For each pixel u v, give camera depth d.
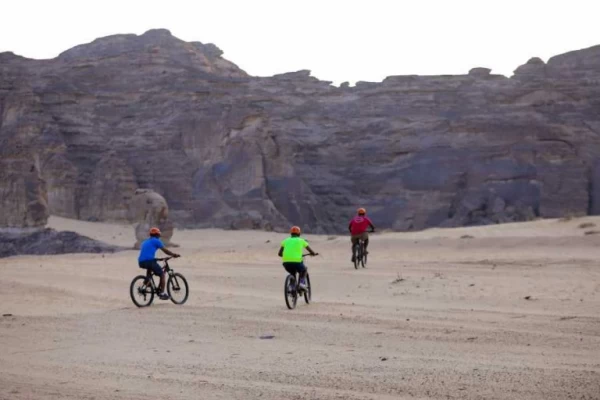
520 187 199.12
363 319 33.53
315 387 20.86
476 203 197.38
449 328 30.78
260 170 193.62
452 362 23.92
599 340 27.61
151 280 40.50
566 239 84.31
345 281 52.78
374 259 76.94
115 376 22.78
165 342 28.81
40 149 199.50
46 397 20.12
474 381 21.17
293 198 196.50
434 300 41.44
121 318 35.34
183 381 21.91
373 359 24.69
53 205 193.88
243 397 19.88
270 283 52.94
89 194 194.75
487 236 96.50
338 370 23.05
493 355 25.06
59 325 33.31
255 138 197.50
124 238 162.38
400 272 58.50
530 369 22.64
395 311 36.41
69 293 46.31
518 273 54.81
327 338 28.89
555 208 194.62
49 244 130.00
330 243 99.69
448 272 57.53
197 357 25.70
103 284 51.56
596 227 94.50
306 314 35.56
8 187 141.75
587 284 45.97
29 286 49.62
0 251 126.62
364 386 20.88
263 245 117.31
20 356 26.39
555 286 45.53
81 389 21.05
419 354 25.44
